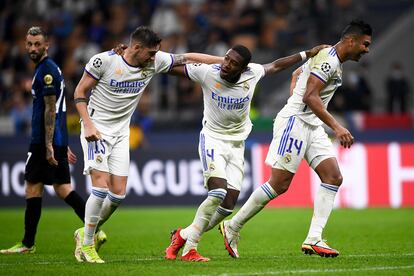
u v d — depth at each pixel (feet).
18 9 230.48
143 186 152.05
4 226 116.37
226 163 73.56
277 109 201.16
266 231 107.65
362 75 189.67
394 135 166.09
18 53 212.84
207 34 205.16
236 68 69.97
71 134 166.40
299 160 75.10
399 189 150.00
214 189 70.44
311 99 72.54
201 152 72.13
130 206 151.53
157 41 70.13
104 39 213.66
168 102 196.95
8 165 150.41
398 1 222.28
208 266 67.41
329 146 75.46
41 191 82.38
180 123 192.03
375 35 215.31
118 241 95.81
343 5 216.95
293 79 77.92
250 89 72.59
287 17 216.33
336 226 113.80
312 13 211.61
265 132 161.17
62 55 209.56
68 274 63.67
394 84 189.16
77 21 222.28
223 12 216.54
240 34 210.79
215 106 72.28
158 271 64.34
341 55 73.82
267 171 151.43
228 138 72.90
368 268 66.33
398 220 122.52
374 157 150.92
